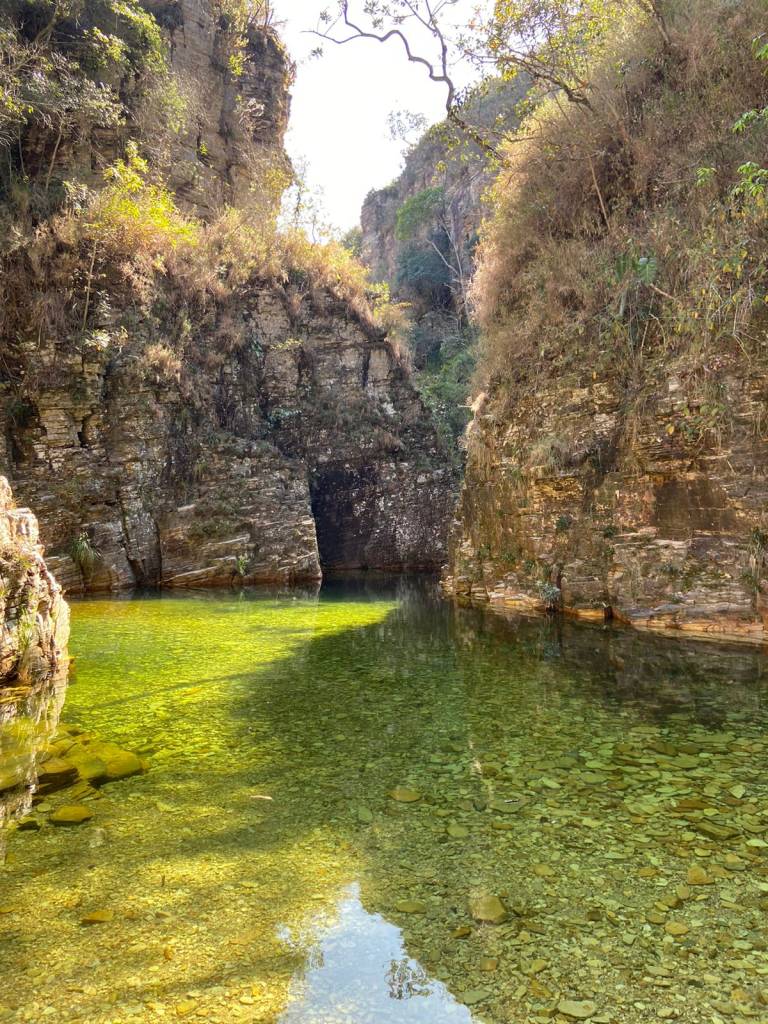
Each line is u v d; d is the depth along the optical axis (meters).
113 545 16.97
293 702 6.21
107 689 6.72
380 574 21.89
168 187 22.86
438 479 24.22
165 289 19.78
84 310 17.30
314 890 3.07
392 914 2.88
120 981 2.48
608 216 11.72
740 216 8.55
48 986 2.46
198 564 18.02
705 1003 2.33
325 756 4.79
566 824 3.67
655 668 7.14
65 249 17.52
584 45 12.97
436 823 3.71
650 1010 2.30
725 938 2.67
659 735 5.09
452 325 35.50
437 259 37.72
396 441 23.69
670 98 11.00
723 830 3.56
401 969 2.53
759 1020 2.24
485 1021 2.26
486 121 19.12
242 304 22.17
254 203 25.75
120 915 2.89
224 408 20.83
